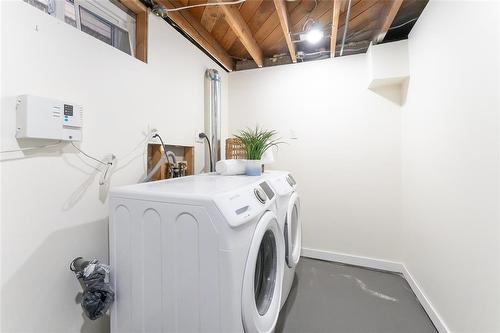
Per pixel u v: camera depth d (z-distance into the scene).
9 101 0.86
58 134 0.97
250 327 0.85
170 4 1.64
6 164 0.86
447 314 1.35
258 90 2.70
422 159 1.71
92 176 1.18
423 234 1.70
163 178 1.63
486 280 1.00
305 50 2.52
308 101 2.50
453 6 1.24
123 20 1.46
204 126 2.21
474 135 1.07
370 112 2.28
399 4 1.55
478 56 1.03
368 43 2.31
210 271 0.82
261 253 1.21
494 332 0.95
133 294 0.98
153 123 1.59
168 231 0.89
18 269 0.89
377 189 2.27
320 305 1.68
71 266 1.06
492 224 0.96
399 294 1.83
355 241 2.35
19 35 0.89
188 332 0.87
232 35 2.22
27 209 0.92
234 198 0.92
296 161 2.55
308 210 2.51
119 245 1.00
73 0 1.17
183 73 1.92
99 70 1.21
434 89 1.49
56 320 1.01
